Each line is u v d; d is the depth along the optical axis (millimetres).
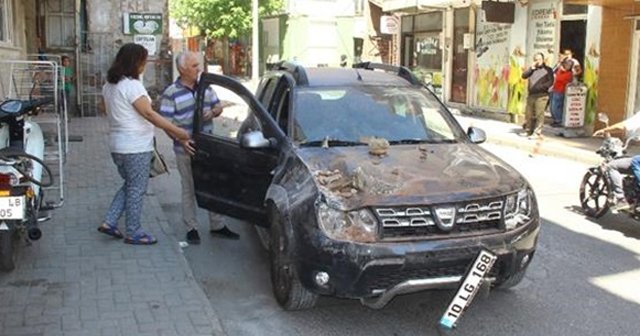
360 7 34812
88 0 18594
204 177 6773
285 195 5203
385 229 4625
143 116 6355
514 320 5211
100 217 7660
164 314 5062
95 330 4754
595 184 8422
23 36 15742
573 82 16188
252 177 6164
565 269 6480
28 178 5805
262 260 6691
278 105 6500
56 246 6594
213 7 39281
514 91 19375
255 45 29938
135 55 6328
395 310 5398
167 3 19500
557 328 5078
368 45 29750
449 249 4625
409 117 6207
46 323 4848
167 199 9188
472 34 21469
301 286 5102
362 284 4602
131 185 6605
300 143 5754
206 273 6309
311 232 4742
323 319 5238
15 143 6645
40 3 17828
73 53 18203
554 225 8180
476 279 4320
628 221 8398
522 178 5320
